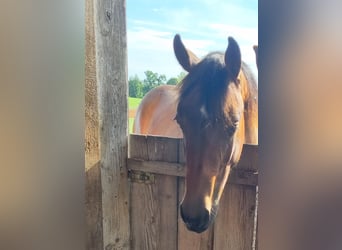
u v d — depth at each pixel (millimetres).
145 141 1265
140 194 1313
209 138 1123
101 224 1238
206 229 1177
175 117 1177
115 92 1224
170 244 1271
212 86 1101
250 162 1086
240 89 1062
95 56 1186
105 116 1234
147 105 1212
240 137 1082
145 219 1315
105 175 1251
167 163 1239
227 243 1151
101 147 1234
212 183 1142
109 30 1192
